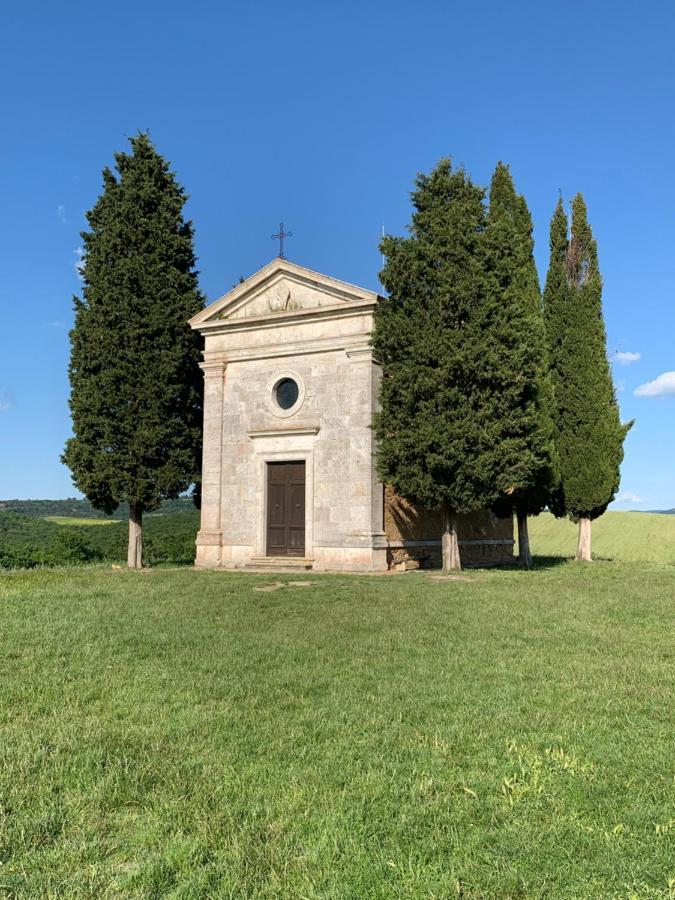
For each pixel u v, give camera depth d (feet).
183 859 16.44
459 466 72.95
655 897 14.89
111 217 89.92
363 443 80.33
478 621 45.01
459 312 73.77
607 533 176.86
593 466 101.65
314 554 81.71
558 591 59.93
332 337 83.61
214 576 69.97
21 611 47.88
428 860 16.44
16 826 17.94
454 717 26.05
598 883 15.42
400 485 75.31
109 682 30.86
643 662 34.86
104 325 87.45
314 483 82.84
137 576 70.95
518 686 30.19
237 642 38.17
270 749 22.90
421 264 74.64
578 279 103.50
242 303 90.27
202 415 95.50
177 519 203.00
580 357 102.01
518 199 96.17
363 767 21.56
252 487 87.40
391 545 82.07
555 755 22.36
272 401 87.04
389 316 76.13
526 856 16.48
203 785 20.29
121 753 22.72
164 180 93.04
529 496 89.81
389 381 75.61
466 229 75.00
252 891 15.24
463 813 18.53
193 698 28.37
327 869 15.92
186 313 90.84
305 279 85.66
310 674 31.76
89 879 15.74
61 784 20.61
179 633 40.42
